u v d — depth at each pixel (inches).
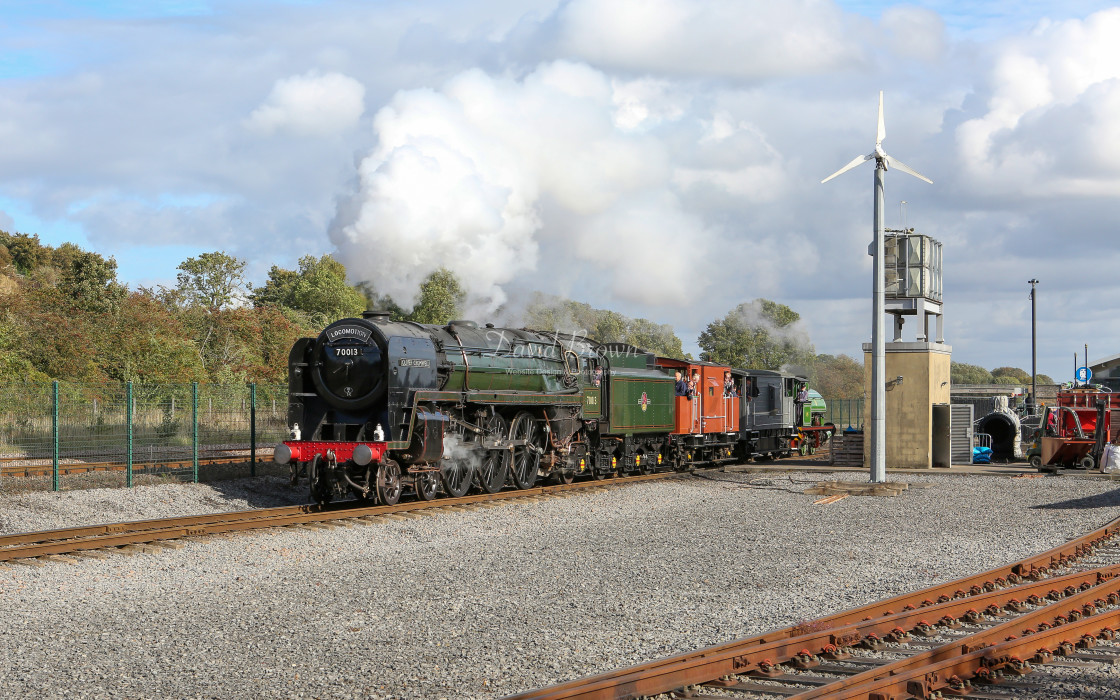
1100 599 358.3
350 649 305.9
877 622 312.8
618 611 360.5
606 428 906.1
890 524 611.5
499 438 760.3
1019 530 583.8
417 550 506.3
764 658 277.9
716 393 1116.5
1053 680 270.2
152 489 684.7
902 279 1082.7
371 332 667.4
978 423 1273.4
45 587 402.6
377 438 644.7
